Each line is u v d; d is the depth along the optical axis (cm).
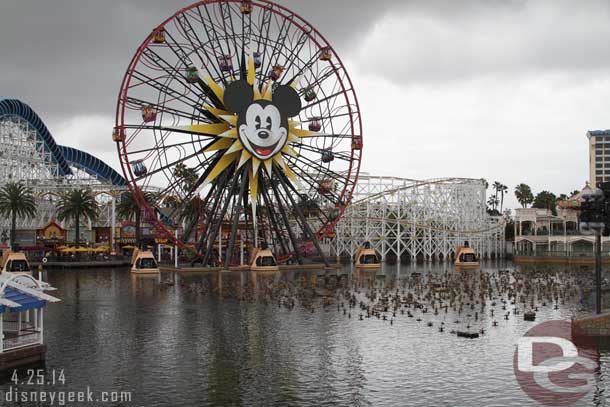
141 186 12288
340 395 3866
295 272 13025
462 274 12019
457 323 6122
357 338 5466
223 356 4878
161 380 4209
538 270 13188
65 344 5334
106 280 11319
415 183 17525
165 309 7344
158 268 13200
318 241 14125
